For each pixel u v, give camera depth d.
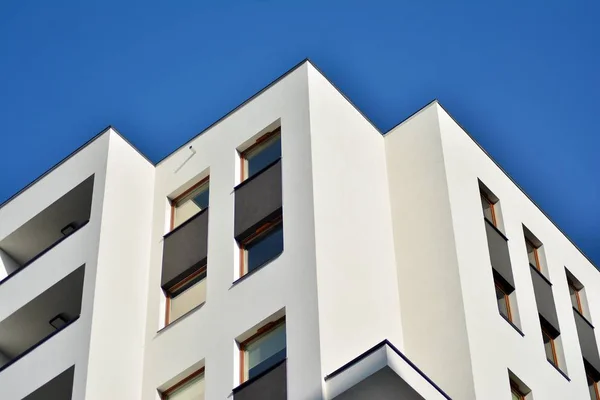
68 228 34.28
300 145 29.48
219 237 29.86
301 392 24.89
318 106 30.41
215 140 32.38
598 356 33.59
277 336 26.83
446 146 31.36
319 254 27.00
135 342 29.31
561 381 30.41
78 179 33.03
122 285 30.06
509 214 32.62
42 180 34.47
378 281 28.41
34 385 28.84
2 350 33.47
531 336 29.98
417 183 30.88
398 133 32.50
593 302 35.28
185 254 30.52
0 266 34.56
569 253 35.25
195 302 29.52
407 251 29.69
